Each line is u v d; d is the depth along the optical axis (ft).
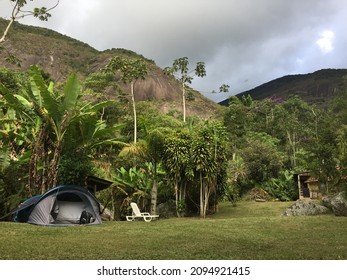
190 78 193.06
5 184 57.47
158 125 117.08
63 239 30.09
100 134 62.95
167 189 73.87
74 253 24.62
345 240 31.32
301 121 218.38
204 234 34.27
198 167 63.00
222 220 48.11
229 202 91.04
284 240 31.32
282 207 73.82
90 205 46.85
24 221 46.83
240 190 103.71
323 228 38.88
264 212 68.59
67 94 54.54
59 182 58.54
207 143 65.67
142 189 71.51
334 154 72.08
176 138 65.51
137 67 145.48
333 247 27.96
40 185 54.90
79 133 60.39
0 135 60.44
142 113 148.77
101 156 82.02
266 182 107.14
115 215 68.64
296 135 193.47
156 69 470.39
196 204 70.44
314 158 77.25
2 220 54.13
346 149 54.44
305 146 80.48
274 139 175.42
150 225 42.68
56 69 424.05
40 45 460.96
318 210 58.23
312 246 28.45
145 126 69.87
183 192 68.44
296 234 34.78
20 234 31.96
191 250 26.35
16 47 417.49
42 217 43.09
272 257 24.26
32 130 61.31
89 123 59.26
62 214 45.60
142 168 73.20
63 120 54.70
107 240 30.07
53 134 58.23
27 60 410.11
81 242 28.81
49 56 444.55
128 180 70.95
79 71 451.12
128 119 135.85
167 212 69.21
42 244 27.40
